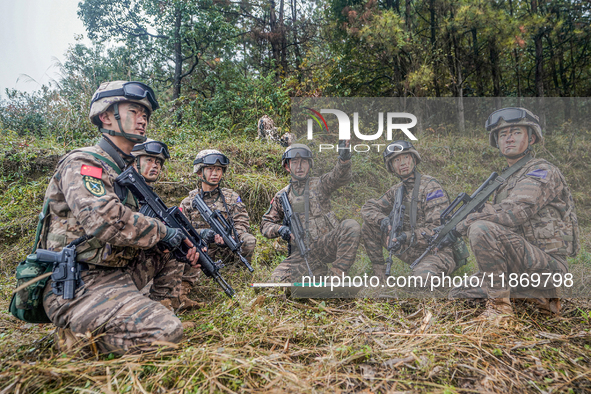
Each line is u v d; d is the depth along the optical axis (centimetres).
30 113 726
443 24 988
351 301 265
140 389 150
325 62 1103
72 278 184
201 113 971
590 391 154
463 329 210
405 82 957
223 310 246
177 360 171
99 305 184
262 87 970
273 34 1352
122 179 210
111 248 194
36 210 432
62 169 195
